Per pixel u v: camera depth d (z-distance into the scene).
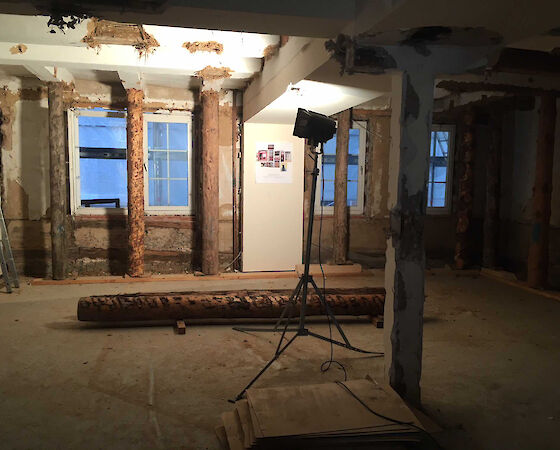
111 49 4.19
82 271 5.79
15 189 5.57
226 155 6.00
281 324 4.07
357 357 3.35
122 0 2.00
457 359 3.34
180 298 3.87
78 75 5.42
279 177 5.94
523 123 6.11
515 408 2.65
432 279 5.84
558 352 3.49
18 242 5.62
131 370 3.06
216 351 3.42
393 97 2.42
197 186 6.04
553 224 5.58
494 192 6.15
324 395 2.41
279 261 6.05
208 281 5.59
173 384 2.87
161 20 2.21
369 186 6.48
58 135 5.25
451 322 4.17
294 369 3.12
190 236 6.05
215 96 5.52
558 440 2.33
